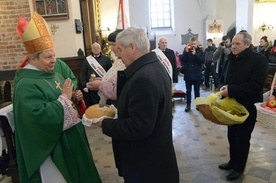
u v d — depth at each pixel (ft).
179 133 11.27
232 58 6.80
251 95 6.54
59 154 5.16
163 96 3.86
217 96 6.66
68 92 5.21
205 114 6.40
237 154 7.19
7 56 15.08
